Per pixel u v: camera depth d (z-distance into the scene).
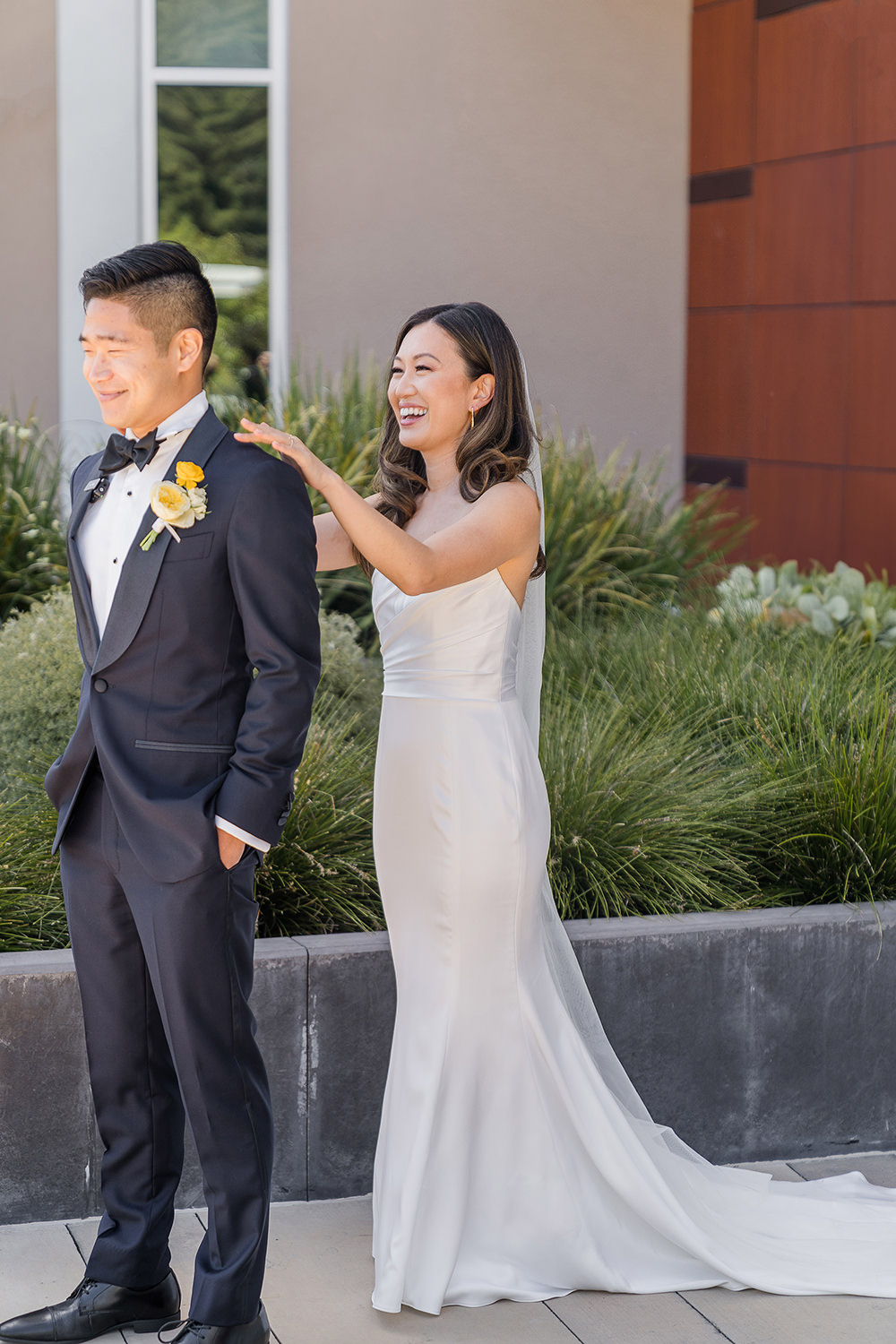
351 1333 4.00
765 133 11.39
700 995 4.99
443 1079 4.19
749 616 7.90
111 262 3.46
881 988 5.18
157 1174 3.87
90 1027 3.78
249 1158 3.65
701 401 12.12
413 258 11.13
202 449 3.55
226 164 10.76
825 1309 4.22
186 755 3.53
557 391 11.51
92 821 3.65
